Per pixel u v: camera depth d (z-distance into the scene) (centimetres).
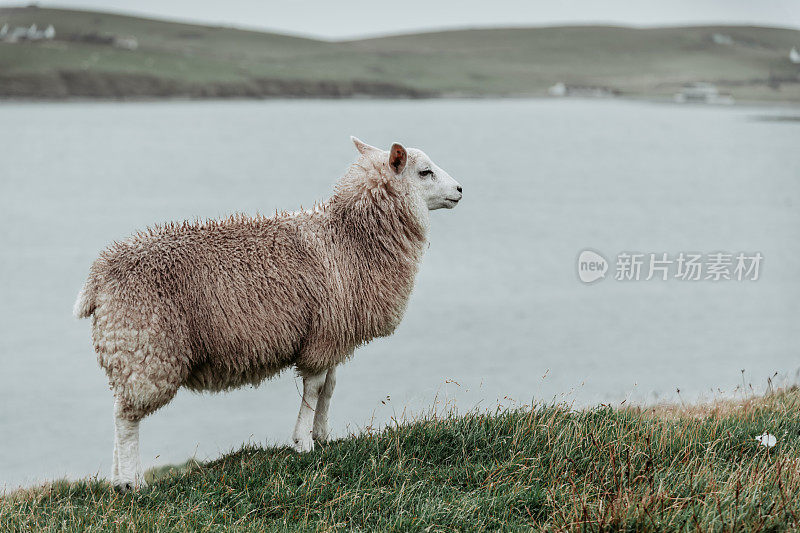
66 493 631
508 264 5356
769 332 3397
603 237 6506
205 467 670
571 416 679
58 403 2469
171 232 641
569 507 538
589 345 3103
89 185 10919
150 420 2130
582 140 18988
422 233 713
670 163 14600
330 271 662
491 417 670
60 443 2023
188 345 627
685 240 6275
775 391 916
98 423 2250
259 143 18000
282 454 655
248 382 688
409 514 534
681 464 588
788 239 6372
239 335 634
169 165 13962
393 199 693
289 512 548
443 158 14812
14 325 3719
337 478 596
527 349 3031
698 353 2948
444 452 630
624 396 1031
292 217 678
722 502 517
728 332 3400
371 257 686
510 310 3900
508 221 7556
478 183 11181
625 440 628
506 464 593
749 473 577
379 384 2441
